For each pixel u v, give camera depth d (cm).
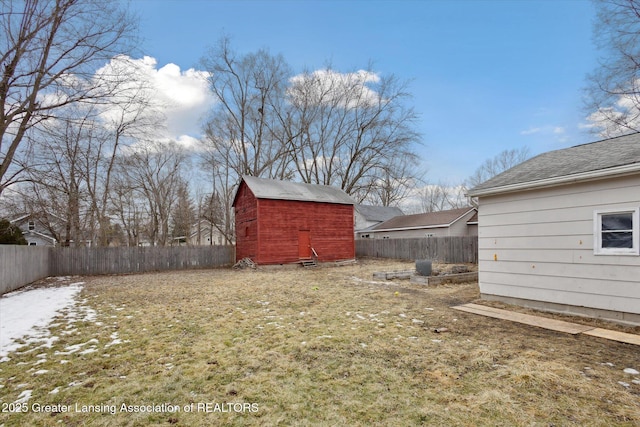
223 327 572
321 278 1281
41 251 1376
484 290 782
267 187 1875
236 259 2027
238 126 2738
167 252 1792
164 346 476
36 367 405
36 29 847
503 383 340
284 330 548
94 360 426
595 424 268
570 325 552
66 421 287
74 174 1736
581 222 605
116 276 1491
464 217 2488
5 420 289
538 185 646
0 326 595
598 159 618
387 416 284
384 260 2097
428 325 566
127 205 2819
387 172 2759
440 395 319
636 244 535
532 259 680
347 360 411
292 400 315
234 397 324
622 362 392
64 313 698
